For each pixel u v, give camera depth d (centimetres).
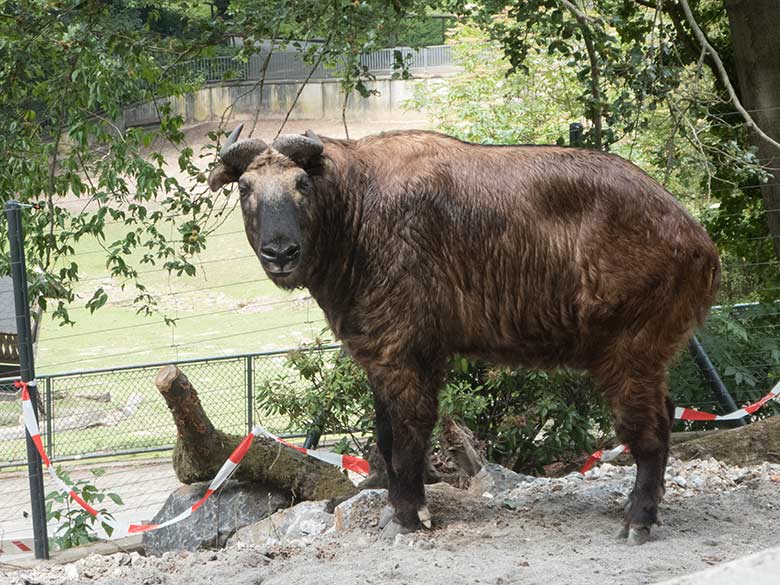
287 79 4181
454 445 824
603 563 524
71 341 2086
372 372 595
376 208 577
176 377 771
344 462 758
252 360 1366
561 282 576
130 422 1516
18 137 962
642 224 570
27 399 720
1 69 997
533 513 639
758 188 1118
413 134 606
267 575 557
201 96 4106
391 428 619
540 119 1680
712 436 834
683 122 907
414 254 575
